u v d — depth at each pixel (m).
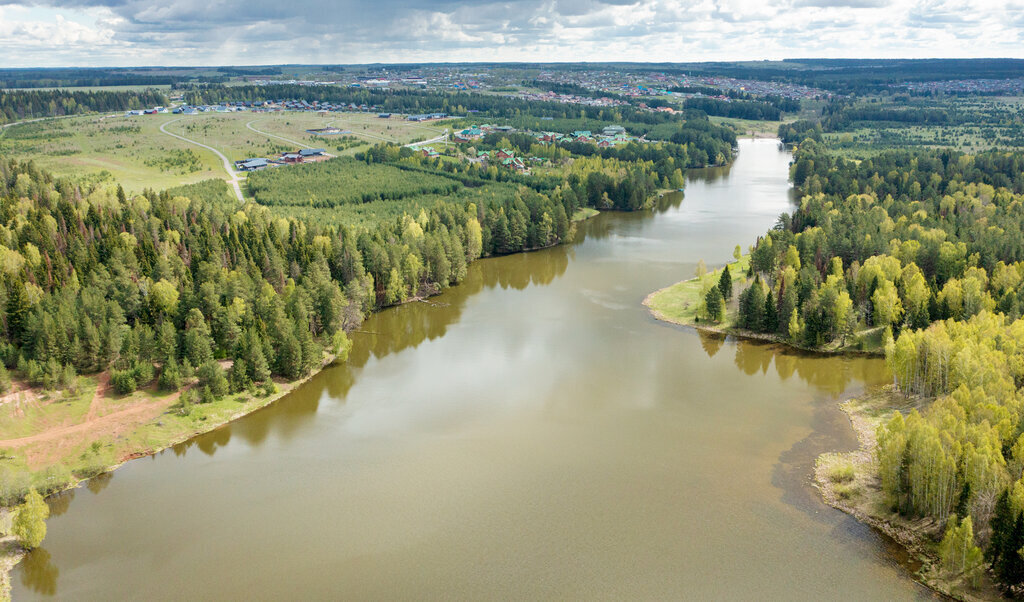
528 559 99.44
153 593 94.19
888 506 106.31
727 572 96.06
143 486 117.62
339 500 113.25
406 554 100.81
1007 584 88.62
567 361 163.50
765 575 95.31
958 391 113.50
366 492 115.19
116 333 148.75
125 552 101.94
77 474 119.69
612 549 100.94
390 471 120.88
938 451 96.81
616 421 135.88
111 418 133.12
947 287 163.38
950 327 142.88
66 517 109.75
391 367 162.38
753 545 100.81
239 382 146.38
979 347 128.62
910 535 100.19
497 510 109.94
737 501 110.44
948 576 92.38
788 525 104.56
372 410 142.38
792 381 151.12
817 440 127.12
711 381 152.00
